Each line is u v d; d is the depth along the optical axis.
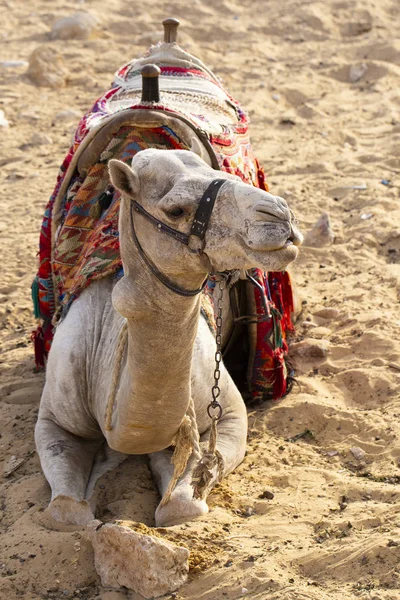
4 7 19.45
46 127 13.92
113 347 5.74
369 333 7.85
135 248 4.78
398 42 16.75
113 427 5.34
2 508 5.88
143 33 17.91
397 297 8.60
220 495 5.83
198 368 5.95
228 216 4.42
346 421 6.75
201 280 4.73
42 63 15.70
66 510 5.53
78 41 17.48
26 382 7.52
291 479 6.06
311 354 7.71
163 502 5.50
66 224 6.71
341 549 5.09
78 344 6.07
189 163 4.76
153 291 4.75
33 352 8.05
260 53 16.86
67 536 5.33
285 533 5.38
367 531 5.30
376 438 6.51
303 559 5.07
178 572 5.00
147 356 4.86
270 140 13.16
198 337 6.05
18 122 14.05
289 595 4.72
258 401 7.16
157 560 4.96
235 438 6.16
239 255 4.43
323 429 6.75
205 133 6.49
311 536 5.36
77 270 6.54
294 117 13.95
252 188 4.38
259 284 6.80
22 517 5.63
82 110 14.55
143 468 6.03
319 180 11.57
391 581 4.81
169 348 4.84
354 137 13.16
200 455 5.67
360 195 10.98
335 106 14.49
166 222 4.60
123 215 4.83
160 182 4.68
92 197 6.68
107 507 5.69
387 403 6.98
